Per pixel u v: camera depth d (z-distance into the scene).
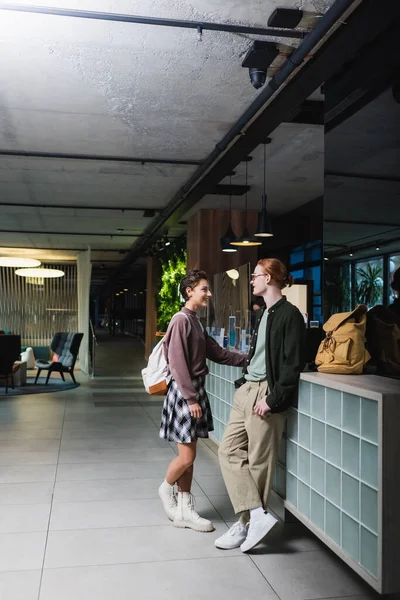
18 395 9.45
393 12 2.99
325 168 4.13
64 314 15.27
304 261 10.09
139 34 3.64
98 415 7.59
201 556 3.07
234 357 3.74
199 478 4.57
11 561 2.98
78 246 14.30
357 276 3.58
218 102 4.85
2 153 6.31
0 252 14.91
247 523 3.22
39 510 3.78
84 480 4.50
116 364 15.39
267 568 2.93
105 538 3.31
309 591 2.68
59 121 5.34
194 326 3.48
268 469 3.13
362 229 3.51
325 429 2.84
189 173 7.24
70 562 2.97
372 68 3.44
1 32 3.61
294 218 9.94
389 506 2.33
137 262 19.78
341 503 2.69
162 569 2.90
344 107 3.81
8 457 5.24
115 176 7.39
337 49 3.46
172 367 3.38
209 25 3.48
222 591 2.67
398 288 3.12
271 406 3.00
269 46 3.74
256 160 6.80
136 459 5.19
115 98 4.77
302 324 3.07
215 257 9.74
